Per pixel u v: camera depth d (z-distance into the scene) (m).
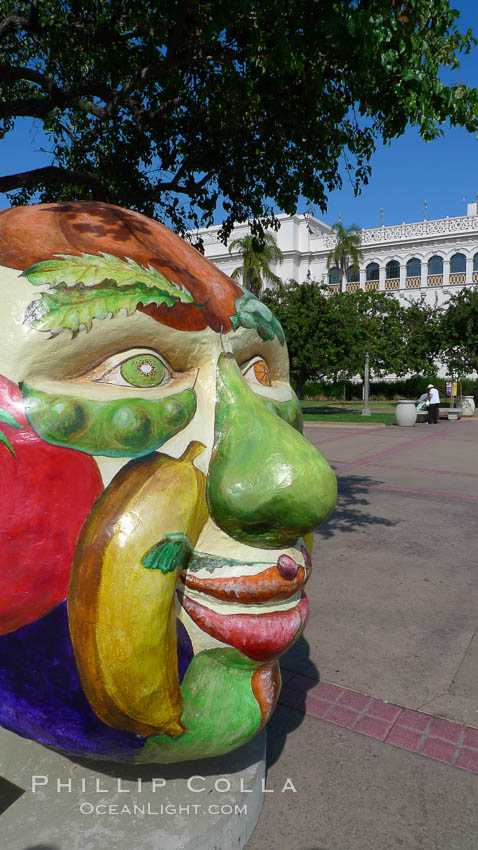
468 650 3.54
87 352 1.54
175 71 5.02
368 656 3.48
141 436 1.53
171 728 1.59
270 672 1.80
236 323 1.82
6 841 1.79
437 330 28.47
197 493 1.54
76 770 2.13
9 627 1.50
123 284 1.57
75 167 6.54
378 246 42.91
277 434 1.62
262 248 6.50
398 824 2.17
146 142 5.76
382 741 2.68
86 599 1.42
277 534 1.61
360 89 4.49
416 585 4.61
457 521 6.50
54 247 1.61
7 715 1.67
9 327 1.48
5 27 4.63
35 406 1.45
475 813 2.23
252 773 2.16
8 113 4.78
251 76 4.75
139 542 1.42
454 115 4.17
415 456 11.19
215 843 1.87
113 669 1.43
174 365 1.67
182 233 6.64
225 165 5.87
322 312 23.55
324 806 2.26
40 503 1.44
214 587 1.58
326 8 3.48
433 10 3.68
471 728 2.78
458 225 40.25
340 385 37.59
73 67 5.73
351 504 7.29
